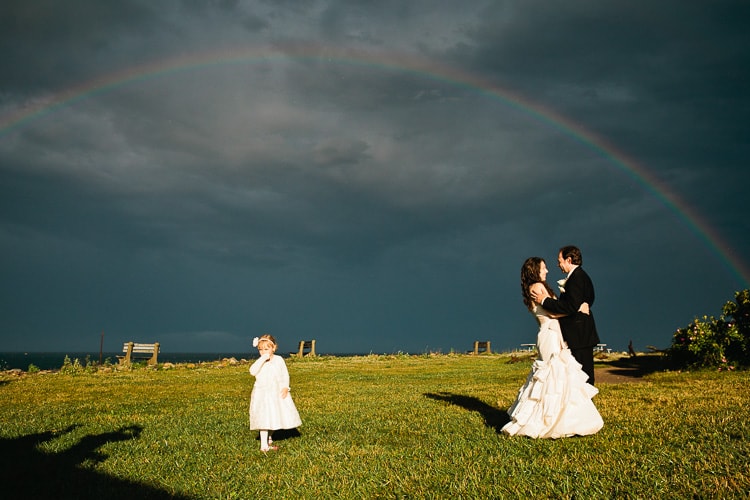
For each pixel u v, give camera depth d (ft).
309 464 19.69
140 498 16.30
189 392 46.98
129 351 89.56
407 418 28.40
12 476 18.84
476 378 55.57
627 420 24.25
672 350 53.21
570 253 23.88
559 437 21.56
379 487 16.72
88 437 25.38
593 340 23.43
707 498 13.99
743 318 50.37
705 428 21.57
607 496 14.66
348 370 74.59
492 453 19.92
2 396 44.93
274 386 22.97
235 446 23.26
